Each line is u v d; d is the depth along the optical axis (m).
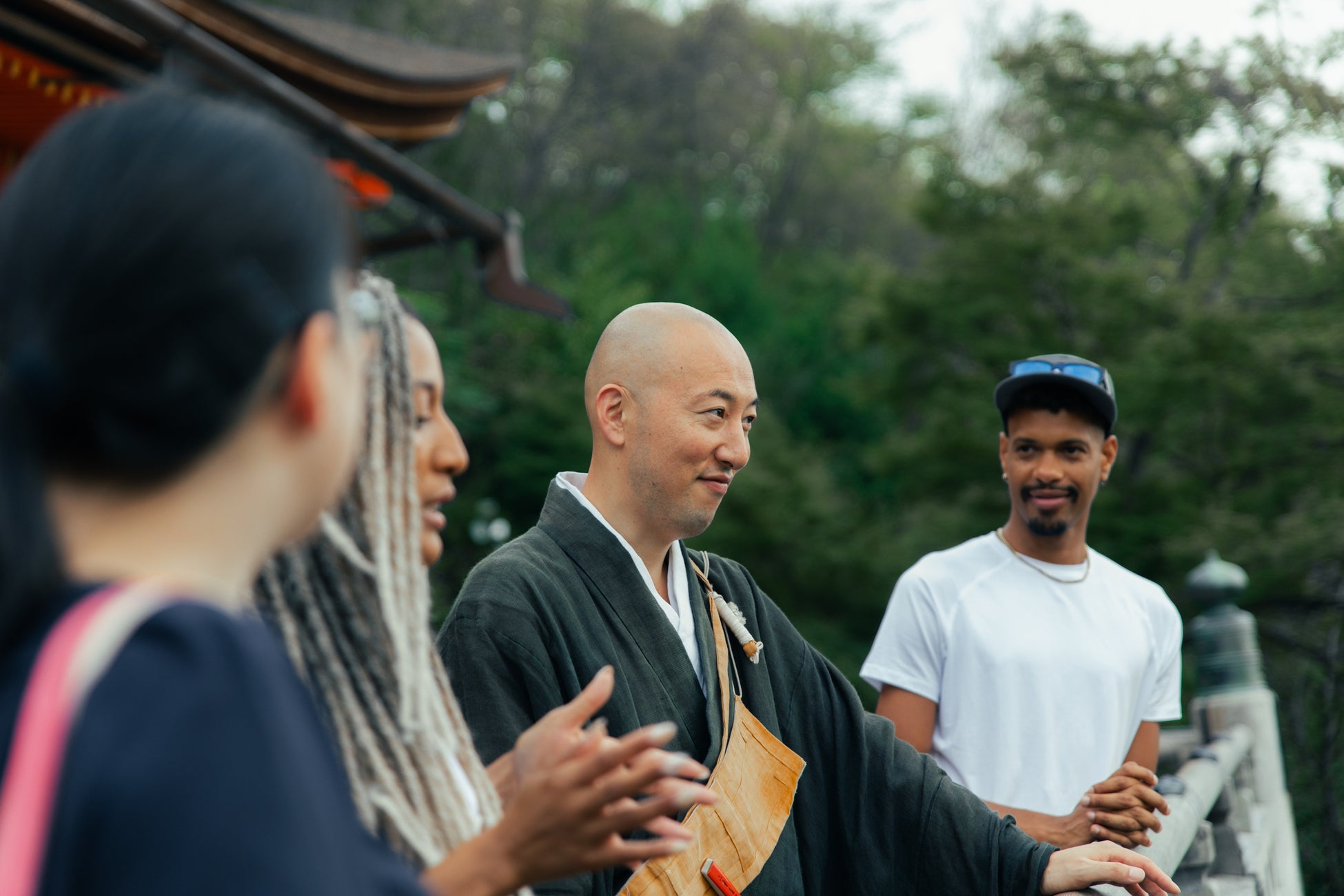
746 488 16.52
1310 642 11.40
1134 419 13.72
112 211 0.65
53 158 0.68
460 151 24.94
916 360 16.61
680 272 26.56
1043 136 17.50
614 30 27.66
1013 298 15.17
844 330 23.25
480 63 7.38
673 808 1.10
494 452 18.27
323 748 0.69
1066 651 2.87
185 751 0.60
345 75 6.47
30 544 0.64
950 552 3.04
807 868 2.24
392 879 0.77
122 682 0.61
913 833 2.23
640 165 28.84
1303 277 14.95
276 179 0.69
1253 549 12.02
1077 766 2.82
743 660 2.22
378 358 1.16
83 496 0.68
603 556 2.10
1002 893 2.15
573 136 27.55
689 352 2.16
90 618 0.63
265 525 0.73
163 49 4.88
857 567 16.17
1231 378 12.92
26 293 0.65
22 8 4.92
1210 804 3.39
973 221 16.08
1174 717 3.05
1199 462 14.45
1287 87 14.73
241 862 0.59
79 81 5.40
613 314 20.12
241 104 0.74
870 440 24.39
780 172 32.09
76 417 0.66
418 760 1.13
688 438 2.12
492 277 7.01
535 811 1.07
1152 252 17.48
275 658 0.67
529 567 2.01
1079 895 2.06
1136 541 13.35
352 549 1.10
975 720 2.84
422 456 1.28
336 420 0.75
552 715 1.20
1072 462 2.93
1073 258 14.44
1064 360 2.98
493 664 1.88
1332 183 14.60
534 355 19.27
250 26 6.06
